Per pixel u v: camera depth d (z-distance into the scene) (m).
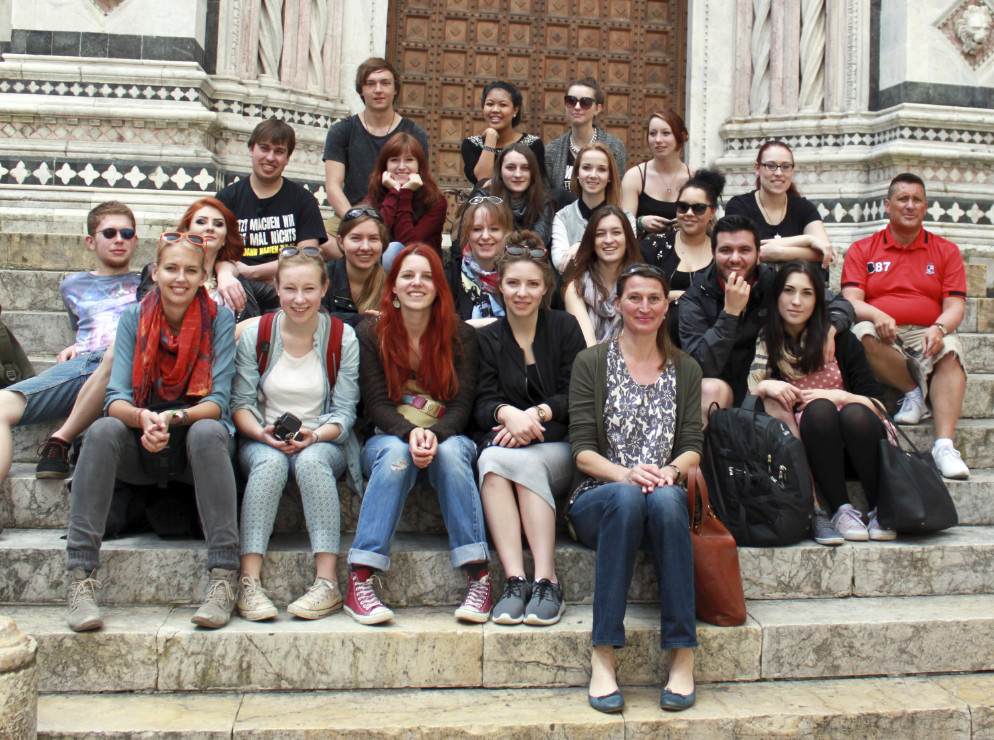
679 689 3.00
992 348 5.14
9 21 6.81
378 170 4.93
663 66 7.69
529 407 3.72
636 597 3.45
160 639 3.01
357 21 7.20
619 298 3.57
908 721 3.00
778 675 3.24
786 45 7.27
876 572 3.59
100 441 3.16
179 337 3.36
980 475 4.23
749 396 3.97
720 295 4.21
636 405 3.50
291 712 2.89
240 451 3.46
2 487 3.61
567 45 7.64
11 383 3.96
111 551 3.30
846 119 7.10
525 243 3.82
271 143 4.86
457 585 3.41
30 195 6.15
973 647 3.34
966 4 6.86
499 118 5.59
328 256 5.06
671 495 3.12
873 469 3.76
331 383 3.60
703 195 4.52
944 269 4.66
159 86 6.37
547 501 3.37
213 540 3.14
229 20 6.72
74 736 2.72
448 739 2.81
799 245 4.77
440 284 3.58
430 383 3.58
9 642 2.48
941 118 6.74
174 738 2.74
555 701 3.02
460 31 7.55
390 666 3.09
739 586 3.24
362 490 3.57
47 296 4.80
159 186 6.29
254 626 3.10
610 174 4.93
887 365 4.54
